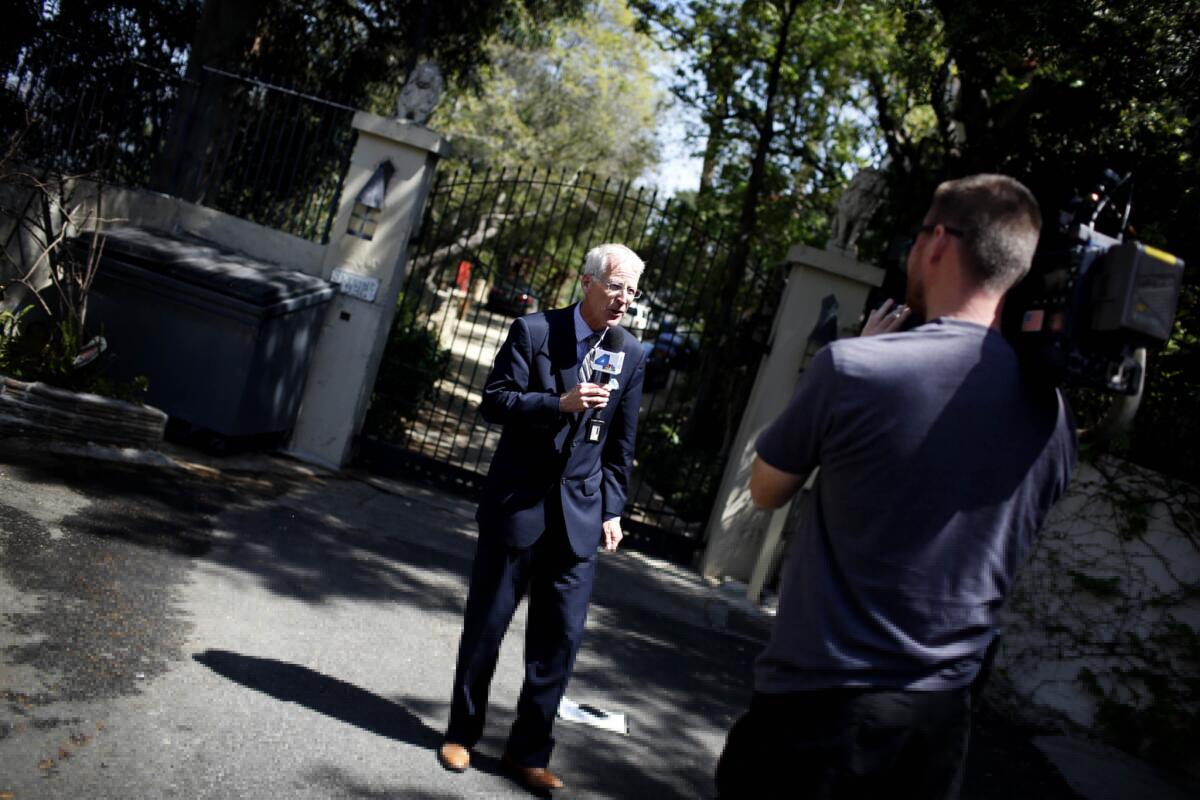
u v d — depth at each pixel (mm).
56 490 5082
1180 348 6395
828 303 7738
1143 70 6922
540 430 3359
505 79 21328
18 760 2818
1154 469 6320
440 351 9188
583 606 3486
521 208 8172
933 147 11117
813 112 13805
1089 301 1770
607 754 4059
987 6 7344
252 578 4844
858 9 12328
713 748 4488
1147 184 7066
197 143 8344
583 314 3488
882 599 1779
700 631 6379
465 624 3461
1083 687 6176
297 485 6895
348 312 7742
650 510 8398
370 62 12203
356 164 7766
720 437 10500
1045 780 5152
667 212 8133
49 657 3441
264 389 7109
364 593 5117
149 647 3754
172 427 6945
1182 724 5797
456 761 3461
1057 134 8188
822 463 1860
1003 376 1808
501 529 3352
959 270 1868
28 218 6363
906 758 1772
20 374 5969
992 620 1851
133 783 2877
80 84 7430
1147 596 6094
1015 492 1813
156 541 4875
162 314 6875
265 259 7887
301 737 3422
